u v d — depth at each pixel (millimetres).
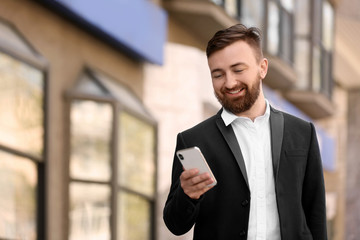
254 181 2268
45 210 6473
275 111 2383
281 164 2277
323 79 17453
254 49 2258
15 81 6016
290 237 2223
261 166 2279
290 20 15375
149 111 8805
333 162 19203
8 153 5961
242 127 2328
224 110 2350
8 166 5988
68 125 6969
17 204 6121
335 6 18234
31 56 6199
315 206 2350
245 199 2232
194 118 9930
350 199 21156
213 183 2133
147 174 8398
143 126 8289
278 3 14586
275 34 14406
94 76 7445
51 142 6602
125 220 7770
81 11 6910
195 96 9969
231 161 2273
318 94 16516
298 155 2303
